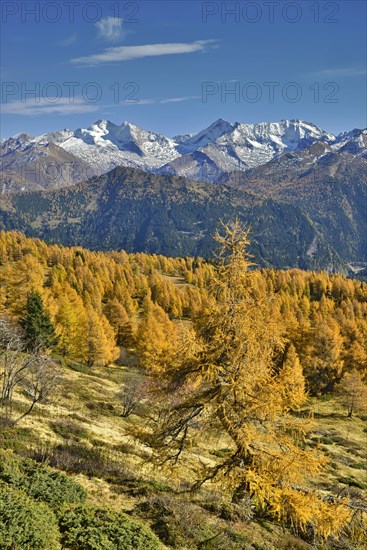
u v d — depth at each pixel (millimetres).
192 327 18094
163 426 18422
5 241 181250
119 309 99375
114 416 43188
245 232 17516
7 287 87875
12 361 35781
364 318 127938
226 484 17219
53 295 99875
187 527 15594
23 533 11531
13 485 14766
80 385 52688
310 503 15320
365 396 68312
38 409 35094
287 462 15703
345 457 47781
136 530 13766
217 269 17703
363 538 17172
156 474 23609
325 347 82500
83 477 19750
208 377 17016
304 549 16234
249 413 16250
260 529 17266
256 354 16453
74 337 75375
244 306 16812
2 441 22625
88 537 12648
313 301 155500
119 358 89125
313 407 73312
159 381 18703
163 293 132750
